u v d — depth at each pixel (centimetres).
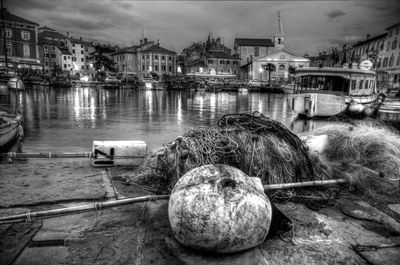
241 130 515
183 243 309
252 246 305
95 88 6347
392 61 5406
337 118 1667
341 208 434
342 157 643
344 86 1709
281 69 7725
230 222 283
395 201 469
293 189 477
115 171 570
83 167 590
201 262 294
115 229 360
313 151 601
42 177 523
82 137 1321
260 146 489
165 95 4791
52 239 335
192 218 288
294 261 307
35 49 7750
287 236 351
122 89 6359
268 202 316
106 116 2069
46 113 2153
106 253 312
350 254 322
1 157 646
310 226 378
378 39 6091
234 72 8694
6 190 459
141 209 414
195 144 480
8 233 342
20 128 1091
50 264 293
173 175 474
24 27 7494
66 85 6375
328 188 505
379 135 654
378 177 517
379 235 363
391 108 1759
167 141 1266
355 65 1948
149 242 334
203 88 6194
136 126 1659
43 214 344
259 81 7000
